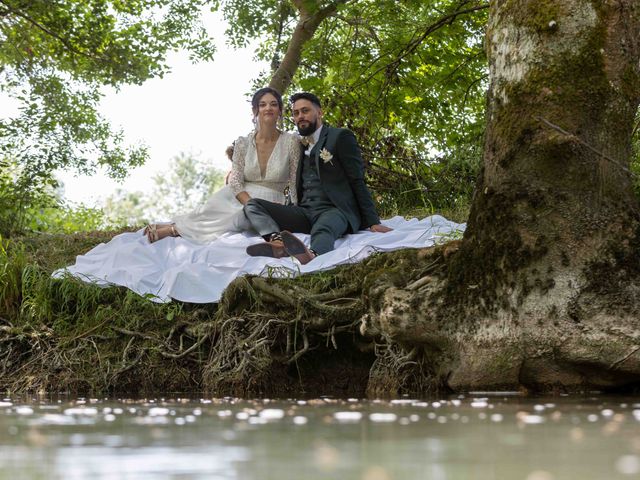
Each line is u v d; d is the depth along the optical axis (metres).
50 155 11.99
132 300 6.23
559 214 4.38
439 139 12.27
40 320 6.39
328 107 11.27
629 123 4.52
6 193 10.86
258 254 6.19
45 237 8.66
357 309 5.37
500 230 4.47
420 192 9.29
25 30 13.39
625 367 4.19
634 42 4.49
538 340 4.30
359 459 1.86
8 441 2.28
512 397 4.10
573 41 4.41
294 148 6.91
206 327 5.84
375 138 9.99
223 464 1.81
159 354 5.93
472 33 12.42
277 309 5.70
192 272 6.16
